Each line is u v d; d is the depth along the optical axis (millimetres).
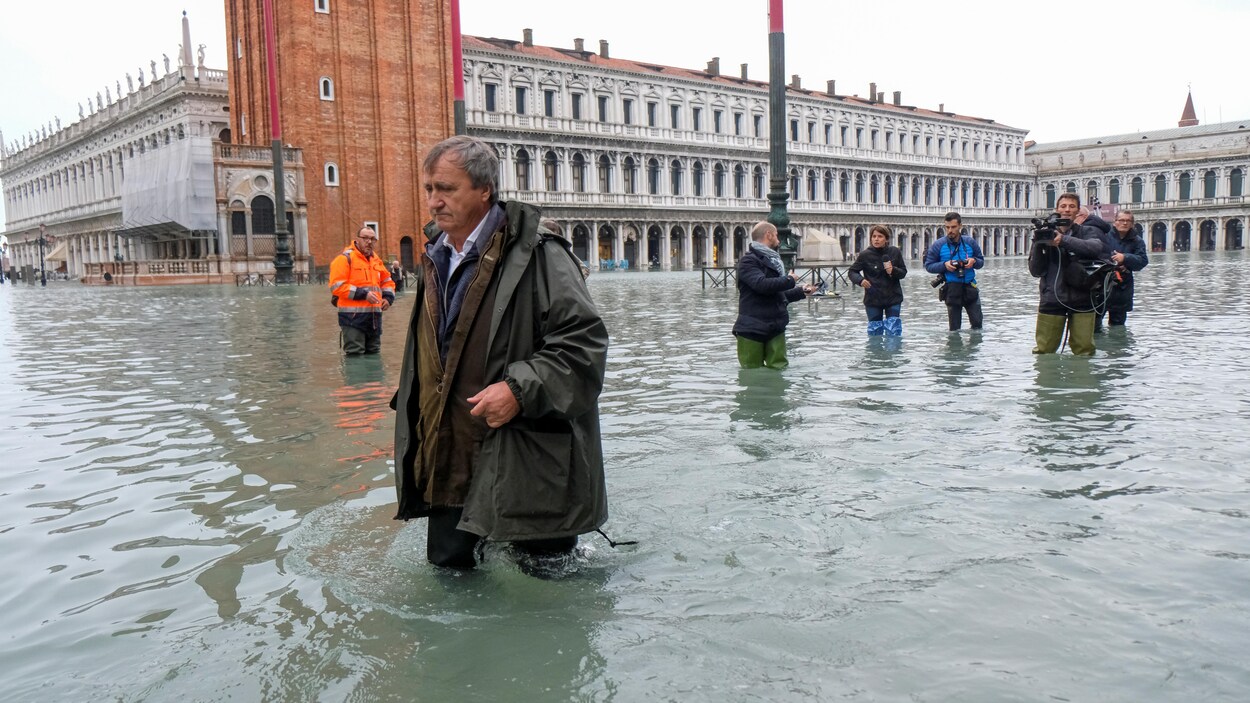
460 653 2920
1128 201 107812
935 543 3863
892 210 88812
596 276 48562
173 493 5098
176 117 67250
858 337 12945
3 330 17625
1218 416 6551
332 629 3145
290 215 51469
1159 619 3041
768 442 5977
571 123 64938
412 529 4293
